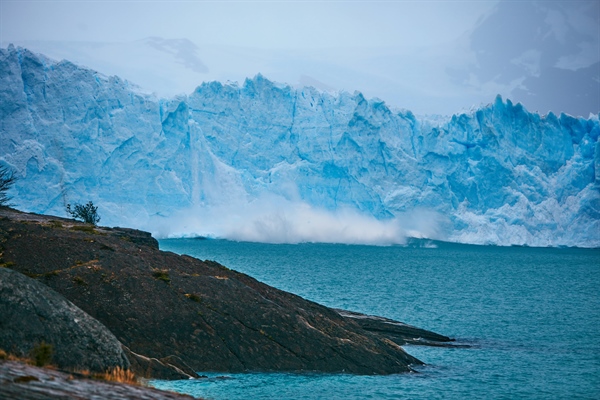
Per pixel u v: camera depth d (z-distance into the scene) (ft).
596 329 200.85
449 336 180.86
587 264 590.55
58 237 120.67
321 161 631.97
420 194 622.54
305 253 638.12
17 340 70.74
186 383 99.55
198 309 112.57
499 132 624.59
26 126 559.38
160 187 589.73
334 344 117.91
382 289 318.04
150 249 129.90
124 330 106.01
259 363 110.52
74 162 566.36
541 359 146.92
